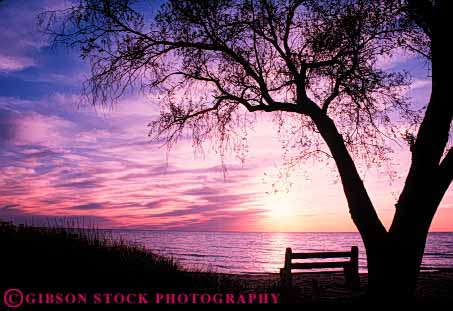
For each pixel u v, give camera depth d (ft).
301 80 31.50
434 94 27.58
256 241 589.73
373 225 28.12
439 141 27.02
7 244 32.09
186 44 31.71
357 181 29.14
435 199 26.89
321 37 31.55
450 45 27.12
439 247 380.17
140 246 39.81
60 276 28.07
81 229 38.91
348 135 33.94
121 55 31.40
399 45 31.22
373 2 30.58
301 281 46.52
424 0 28.53
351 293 36.50
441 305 28.53
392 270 26.89
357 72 31.55
